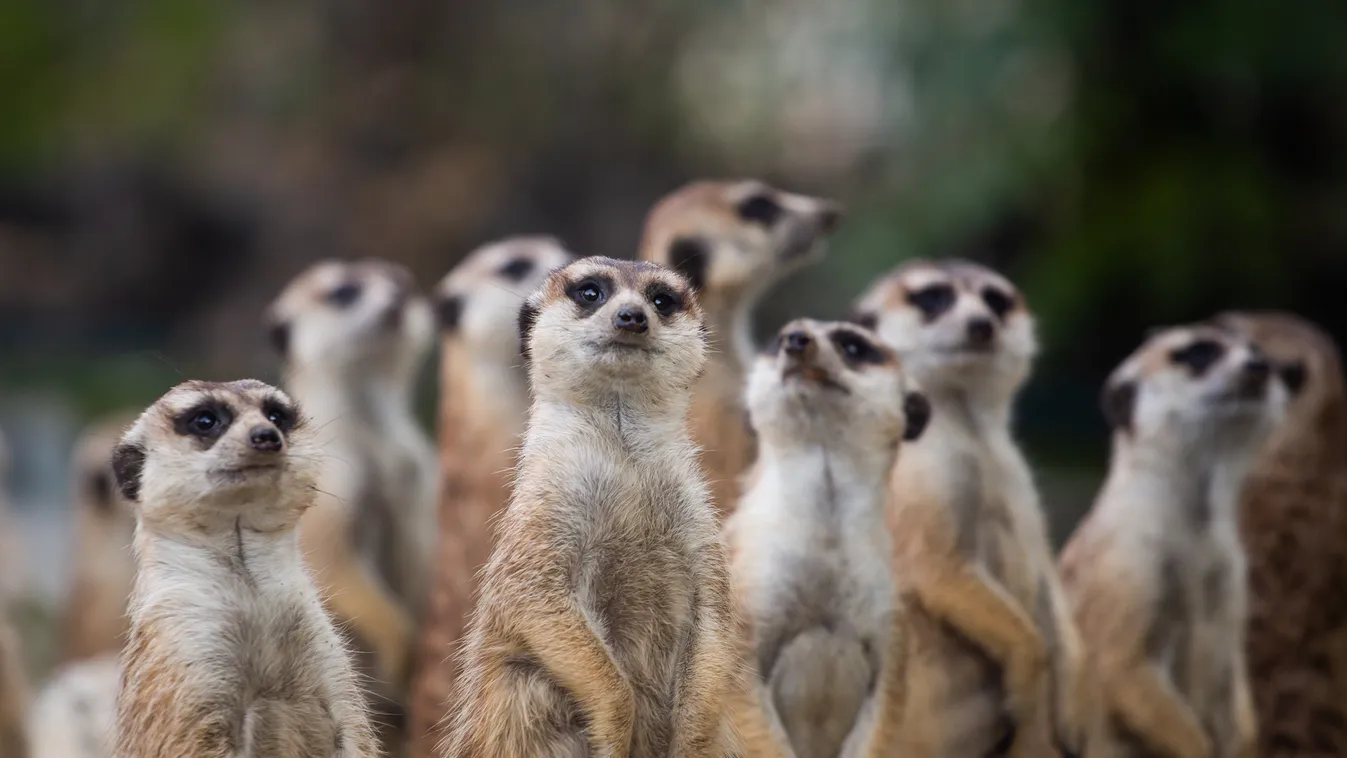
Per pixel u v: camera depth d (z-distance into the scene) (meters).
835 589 7.91
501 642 6.89
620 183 26.95
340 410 12.98
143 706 6.73
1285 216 19.61
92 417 24.91
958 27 21.12
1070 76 20.33
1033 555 9.66
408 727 11.77
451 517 11.58
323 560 12.13
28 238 30.91
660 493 7.12
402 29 28.19
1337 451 11.19
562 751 6.77
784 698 7.88
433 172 27.31
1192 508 10.03
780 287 21.80
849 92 24.53
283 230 28.23
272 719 6.87
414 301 13.52
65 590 16.09
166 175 29.59
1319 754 10.55
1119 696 9.86
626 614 7.06
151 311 30.17
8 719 11.02
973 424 9.75
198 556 6.90
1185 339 10.17
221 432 6.95
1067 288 20.12
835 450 8.01
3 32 30.28
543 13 27.27
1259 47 19.17
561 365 7.10
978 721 9.26
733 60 26.14
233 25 29.08
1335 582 10.84
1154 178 19.78
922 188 21.23
